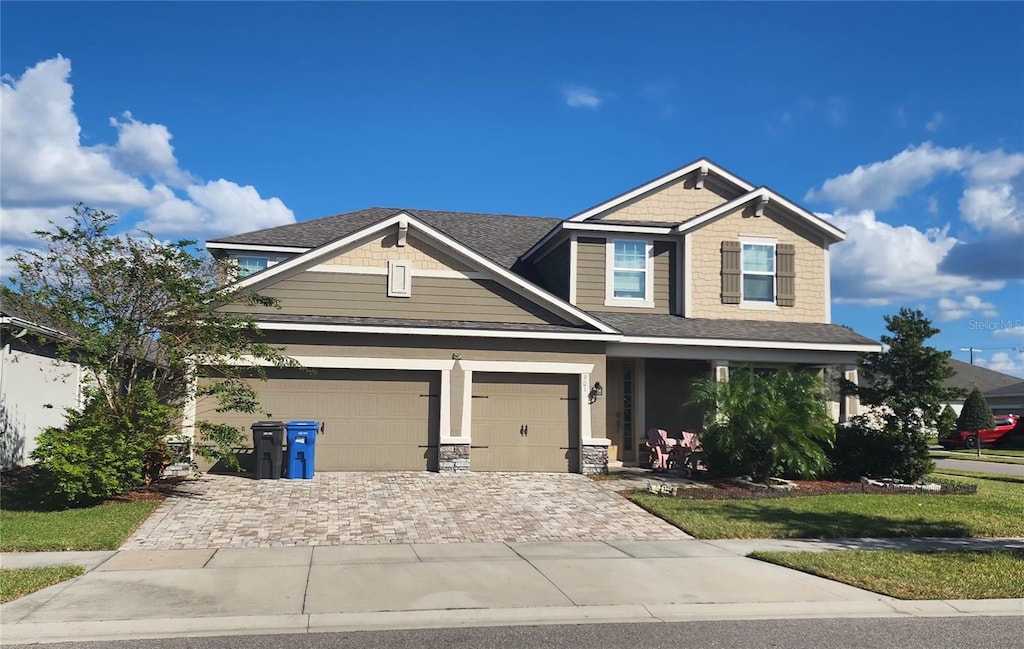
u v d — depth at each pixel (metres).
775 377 15.85
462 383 16.17
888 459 16.28
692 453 16.42
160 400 13.34
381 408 15.98
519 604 7.40
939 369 16.14
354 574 8.36
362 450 15.86
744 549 9.95
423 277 16.55
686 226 19.03
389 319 16.20
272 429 14.71
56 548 9.25
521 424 16.56
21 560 8.74
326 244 16.16
